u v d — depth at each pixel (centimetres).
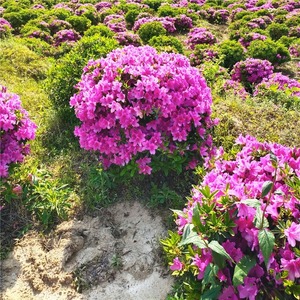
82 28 1136
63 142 447
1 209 355
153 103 331
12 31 1088
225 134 420
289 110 504
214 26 1295
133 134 325
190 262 256
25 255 323
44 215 342
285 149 282
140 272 306
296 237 215
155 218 338
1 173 338
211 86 605
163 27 1076
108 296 293
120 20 1175
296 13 1280
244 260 221
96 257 317
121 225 338
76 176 389
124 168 345
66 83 475
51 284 304
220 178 265
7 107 353
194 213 228
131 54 367
